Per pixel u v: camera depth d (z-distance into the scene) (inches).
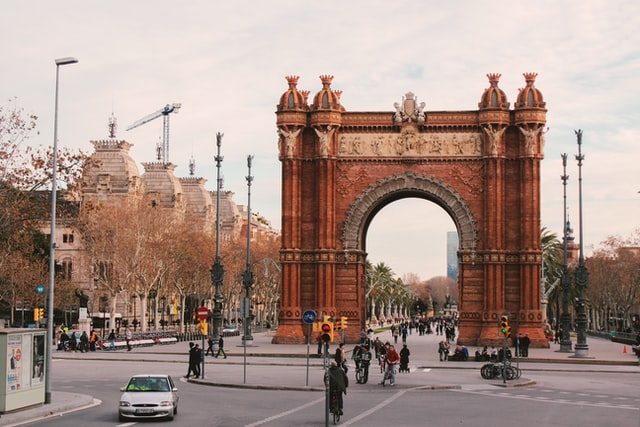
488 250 4586.6
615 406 2206.0
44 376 2106.3
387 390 2586.1
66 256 7381.9
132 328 7687.0
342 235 4731.8
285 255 4709.6
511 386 2726.4
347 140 4761.3
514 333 4584.2
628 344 5674.2
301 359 3865.7
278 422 1849.2
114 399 2299.5
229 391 2532.0
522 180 4603.8
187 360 3796.8
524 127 4596.5
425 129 4717.0
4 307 6058.1
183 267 6742.1
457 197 4665.4
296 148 4724.4
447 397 2402.8
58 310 6628.9
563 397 2428.6
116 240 5925.2
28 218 3417.8
